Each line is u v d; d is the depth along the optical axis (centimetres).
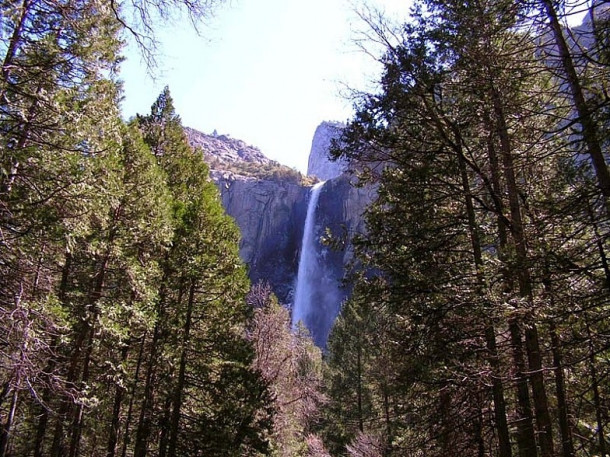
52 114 714
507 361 736
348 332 2895
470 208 881
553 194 625
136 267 1131
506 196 806
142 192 1179
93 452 1581
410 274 862
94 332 1145
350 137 887
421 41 793
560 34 522
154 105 2062
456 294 762
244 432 1333
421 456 997
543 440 689
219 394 1368
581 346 537
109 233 1120
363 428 2752
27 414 1095
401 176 909
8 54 655
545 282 548
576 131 480
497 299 596
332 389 3091
